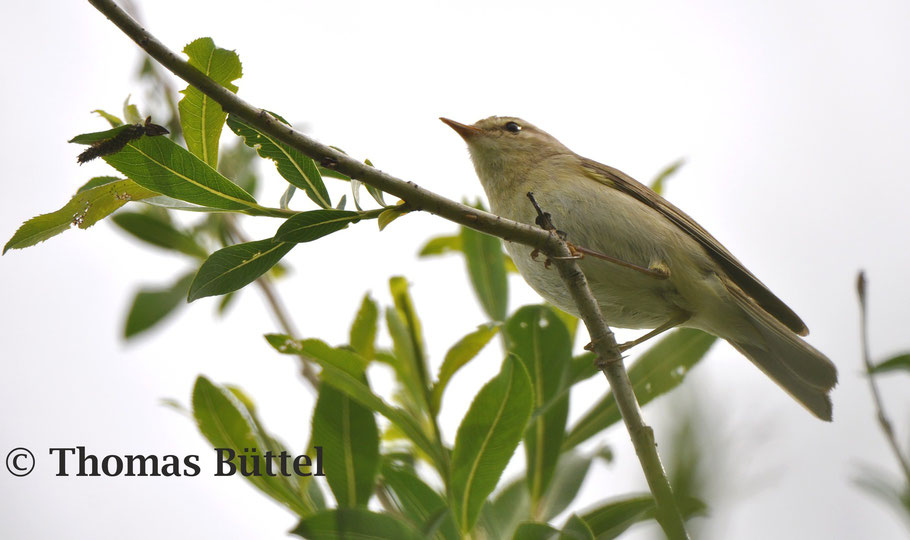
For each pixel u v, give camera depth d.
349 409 6.00
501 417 5.75
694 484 2.06
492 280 7.65
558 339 6.65
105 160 4.82
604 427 6.73
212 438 5.98
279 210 5.14
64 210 5.11
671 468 2.08
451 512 5.62
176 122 8.41
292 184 5.16
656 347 6.72
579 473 6.77
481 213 5.46
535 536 4.85
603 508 5.30
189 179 4.96
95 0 4.50
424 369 6.70
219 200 5.05
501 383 5.76
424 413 6.77
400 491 5.90
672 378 6.51
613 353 5.94
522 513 6.69
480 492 5.73
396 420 6.05
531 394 5.73
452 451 5.80
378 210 5.07
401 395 7.11
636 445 5.67
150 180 4.93
